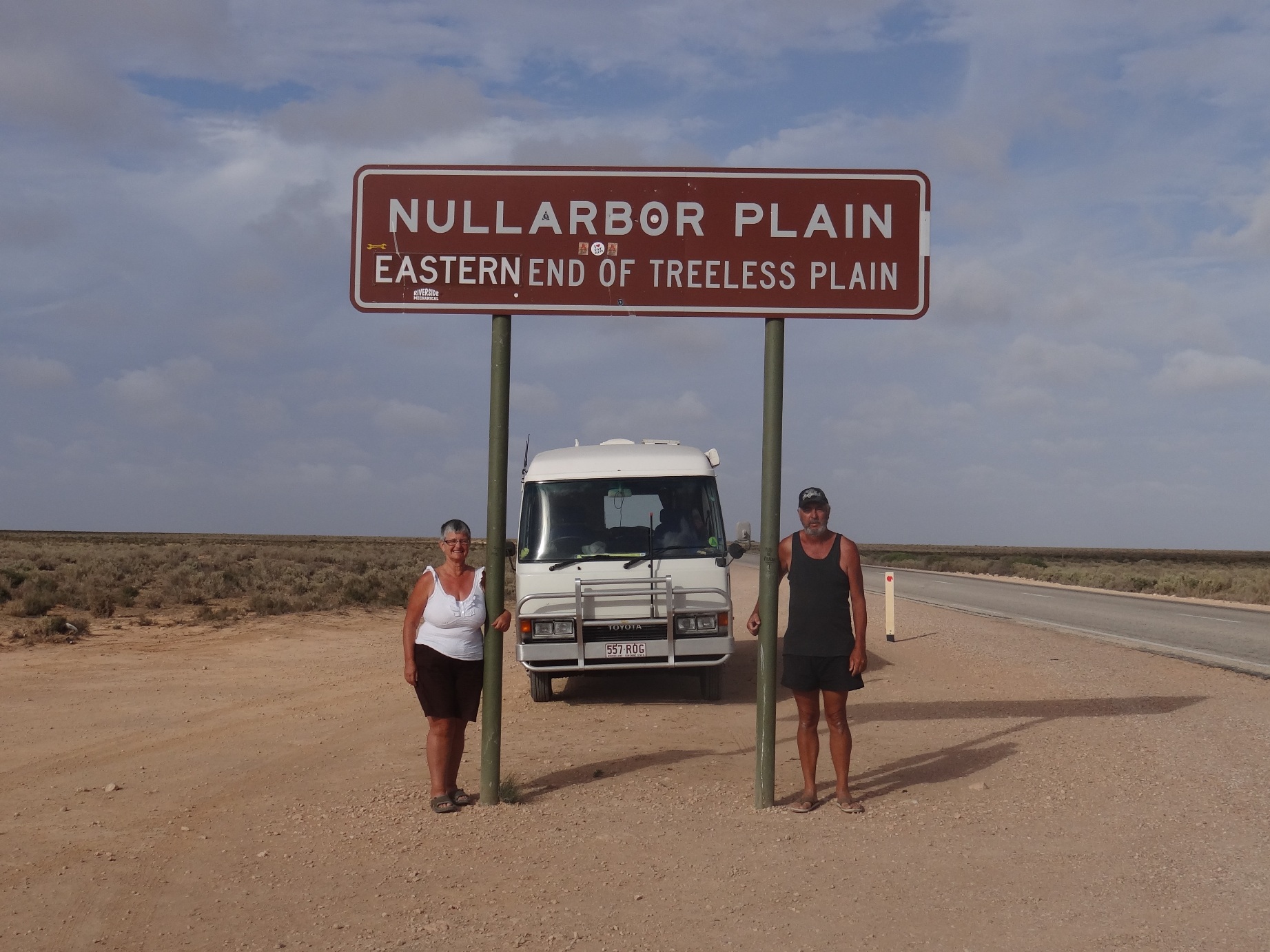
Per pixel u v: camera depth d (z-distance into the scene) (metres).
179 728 9.98
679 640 11.20
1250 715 10.11
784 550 6.96
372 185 7.43
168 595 25.06
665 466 11.87
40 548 56.00
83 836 6.35
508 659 16.47
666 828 6.41
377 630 19.61
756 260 7.38
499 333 7.39
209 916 4.97
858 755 8.61
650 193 7.42
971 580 46.03
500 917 4.92
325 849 6.06
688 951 4.50
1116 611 24.91
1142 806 6.76
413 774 8.07
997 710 10.63
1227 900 4.98
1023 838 6.10
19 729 9.84
